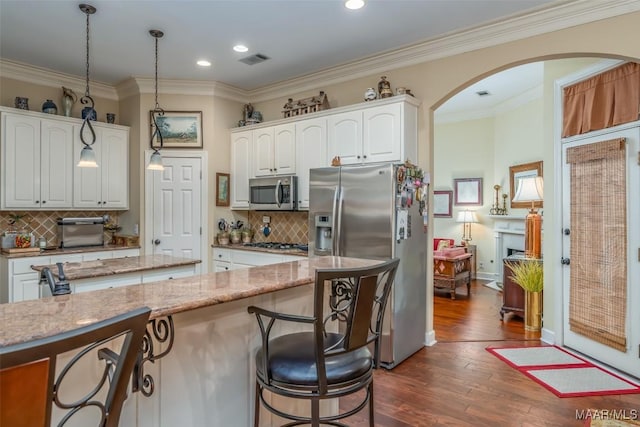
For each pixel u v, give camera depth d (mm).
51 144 4184
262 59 4023
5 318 1052
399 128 3521
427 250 3752
